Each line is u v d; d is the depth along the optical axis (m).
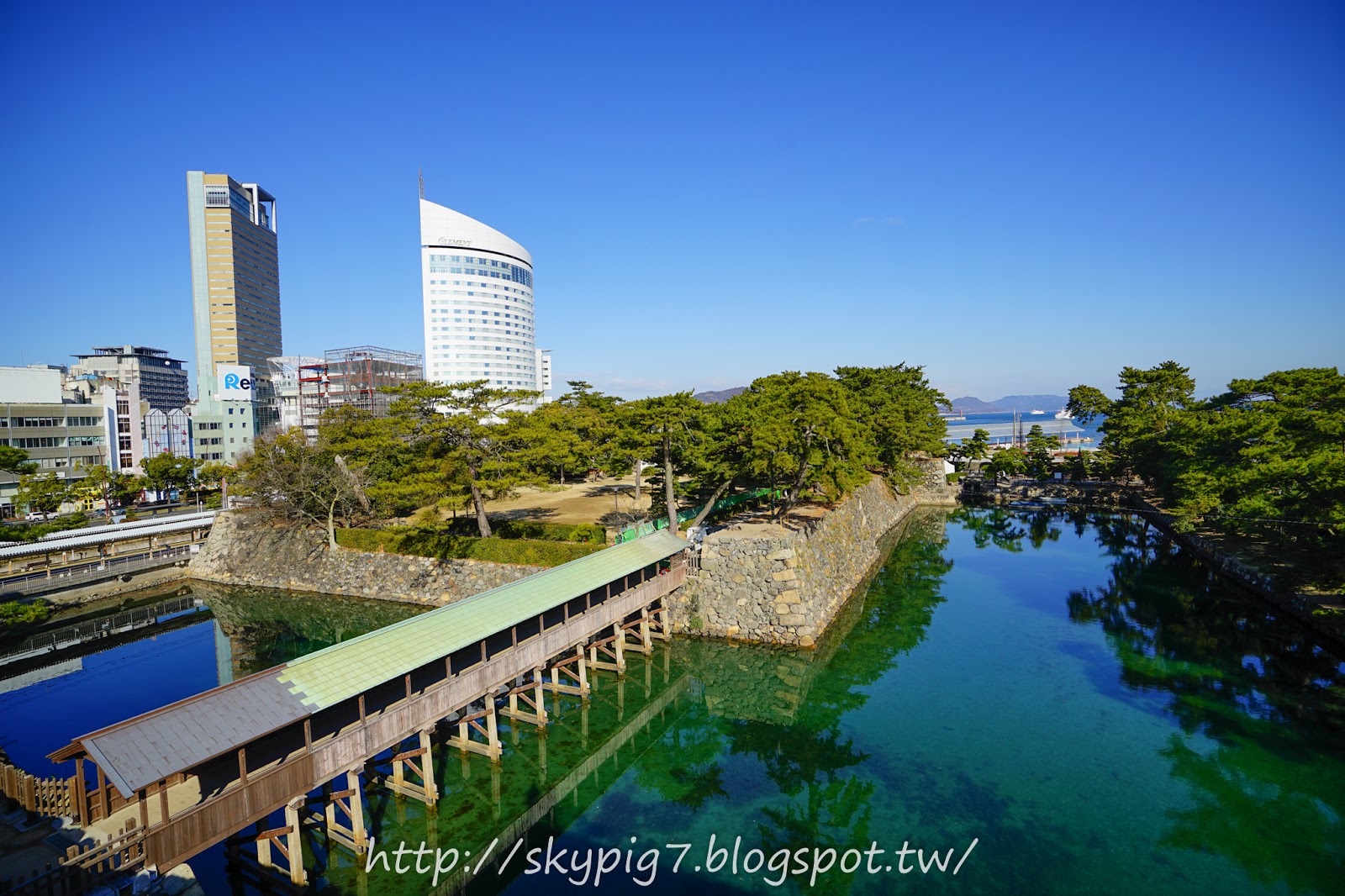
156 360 174.00
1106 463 99.56
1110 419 98.56
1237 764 29.48
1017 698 36.56
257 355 195.25
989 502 102.00
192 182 178.75
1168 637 45.12
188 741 18.58
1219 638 44.81
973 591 57.19
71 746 17.66
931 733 33.06
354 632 50.56
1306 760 29.64
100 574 58.41
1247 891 21.81
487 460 54.12
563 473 96.38
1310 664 40.25
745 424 50.09
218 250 181.25
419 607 54.81
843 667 41.69
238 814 19.42
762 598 45.47
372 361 112.25
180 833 18.00
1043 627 47.81
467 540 53.97
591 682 39.94
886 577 62.25
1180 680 38.31
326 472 61.22
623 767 31.06
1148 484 96.12
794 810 27.14
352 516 64.56
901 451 80.06
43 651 45.91
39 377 89.69
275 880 21.94
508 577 51.84
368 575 58.12
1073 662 41.31
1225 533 65.31
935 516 93.12
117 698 40.06
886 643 45.41
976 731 33.09
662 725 35.28
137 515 85.81
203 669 44.59
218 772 21.36
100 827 19.55
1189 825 25.36
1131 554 68.62
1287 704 35.09
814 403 52.38
